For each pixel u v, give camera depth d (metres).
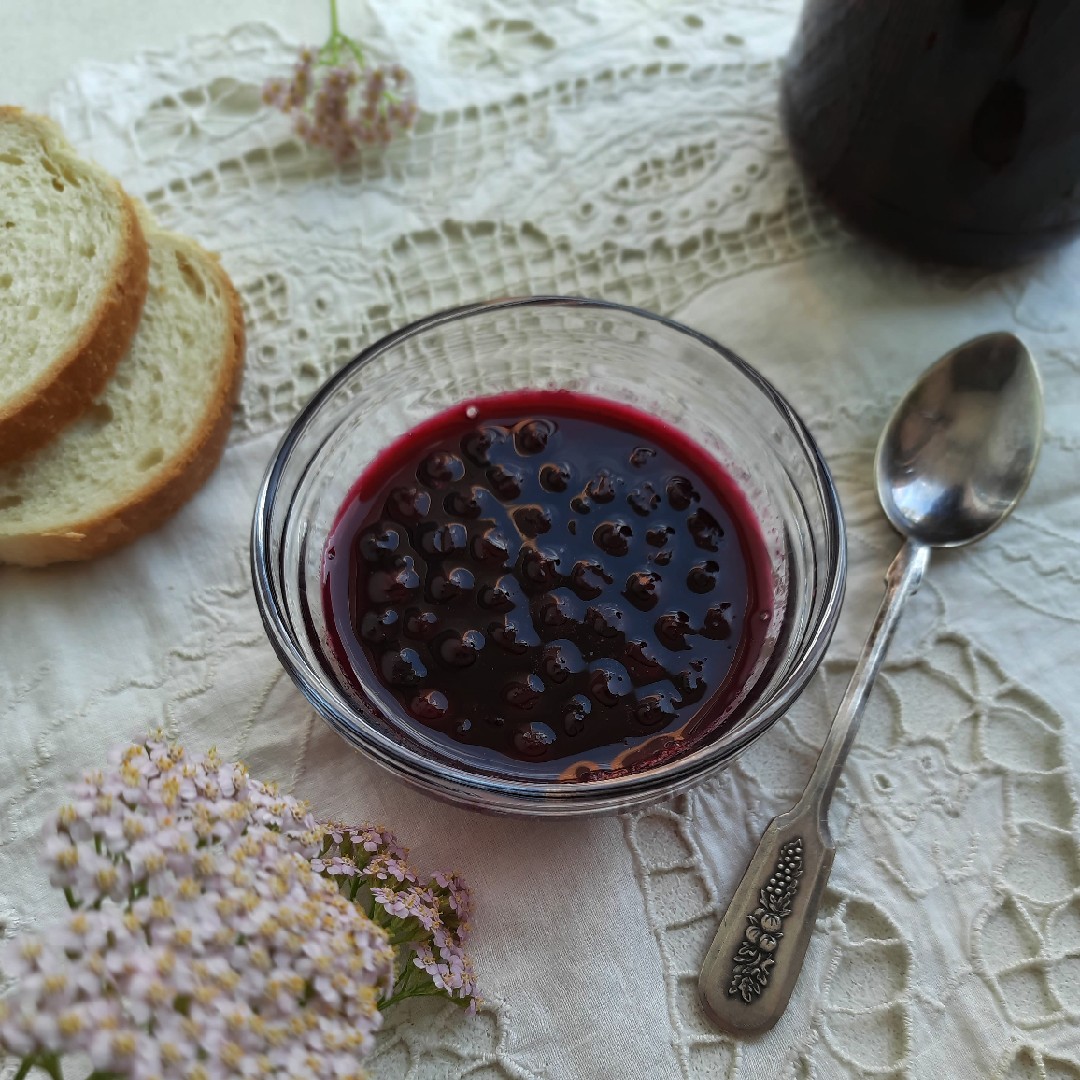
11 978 0.17
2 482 0.22
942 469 0.23
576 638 0.19
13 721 0.20
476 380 0.23
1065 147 0.21
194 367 0.23
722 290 0.25
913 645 0.21
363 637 0.19
